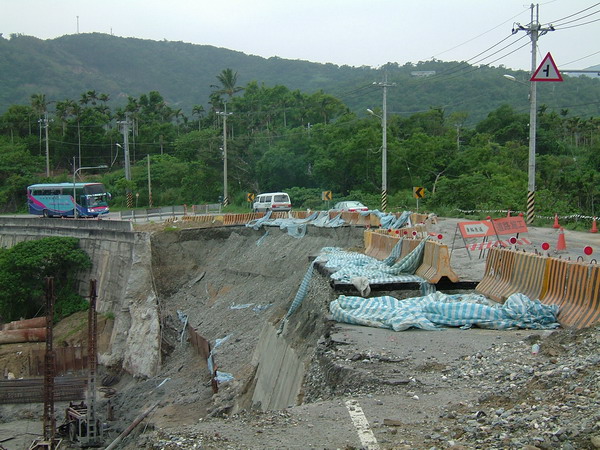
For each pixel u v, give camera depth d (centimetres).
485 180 5103
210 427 791
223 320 3192
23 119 10306
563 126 7838
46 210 6125
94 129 10325
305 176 7012
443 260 1551
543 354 940
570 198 4094
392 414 766
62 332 4366
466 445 621
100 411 2847
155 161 9000
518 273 1366
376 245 2356
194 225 4606
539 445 583
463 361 979
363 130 6425
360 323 1289
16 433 2888
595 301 1072
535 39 3400
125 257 4338
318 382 1062
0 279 4703
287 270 3306
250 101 10025
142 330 3644
